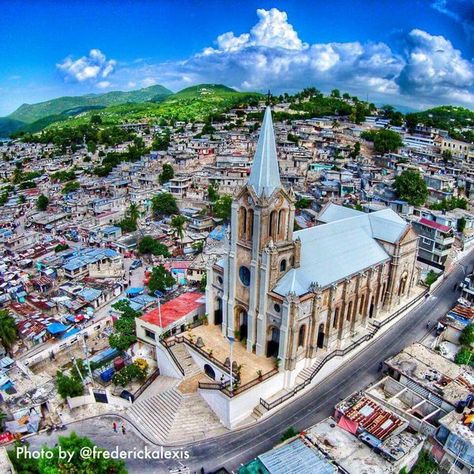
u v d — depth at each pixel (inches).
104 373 2746.1
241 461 2039.9
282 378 2402.8
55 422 2417.6
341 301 2632.9
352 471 1734.7
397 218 3405.5
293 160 6879.9
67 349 3221.0
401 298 3341.5
